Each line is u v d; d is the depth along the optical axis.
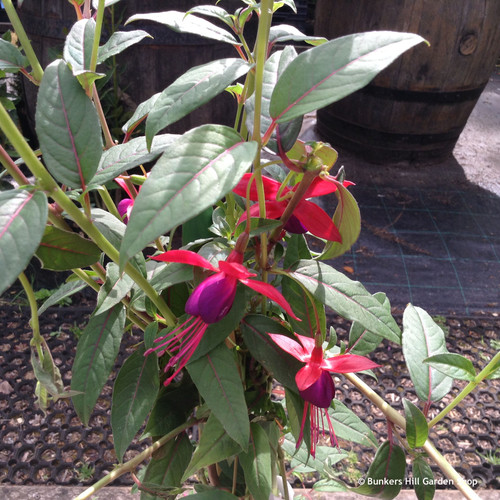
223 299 0.28
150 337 0.35
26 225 0.22
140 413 0.35
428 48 1.50
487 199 1.62
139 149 0.32
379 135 1.71
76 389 0.36
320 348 0.31
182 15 0.34
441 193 1.64
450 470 0.36
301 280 0.32
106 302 0.33
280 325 0.36
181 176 0.21
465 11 1.44
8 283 0.21
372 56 0.23
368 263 1.30
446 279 1.26
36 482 0.76
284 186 0.32
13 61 0.33
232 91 0.40
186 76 0.27
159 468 0.40
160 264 0.40
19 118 1.40
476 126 2.13
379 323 0.32
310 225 0.32
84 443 0.82
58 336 1.01
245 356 0.40
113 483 0.75
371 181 1.68
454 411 0.91
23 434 0.83
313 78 0.24
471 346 1.04
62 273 1.13
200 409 0.40
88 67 0.32
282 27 0.36
